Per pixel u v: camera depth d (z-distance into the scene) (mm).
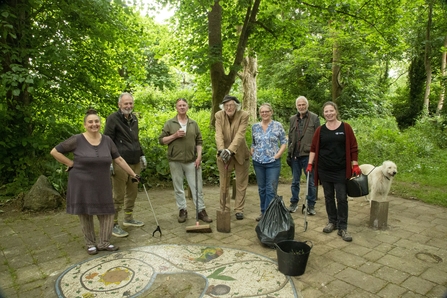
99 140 3109
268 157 3959
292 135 4566
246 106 12953
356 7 9062
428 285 2592
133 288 2545
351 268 2887
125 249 3320
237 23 8570
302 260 2680
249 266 2908
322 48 15562
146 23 8688
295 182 4609
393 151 9047
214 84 8484
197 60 7820
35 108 5656
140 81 8359
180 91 19141
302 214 4543
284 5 8805
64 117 6238
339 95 16250
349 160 3473
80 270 2859
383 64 20281
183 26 9242
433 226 4051
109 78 7020
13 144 5277
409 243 3477
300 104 4422
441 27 15992
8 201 4938
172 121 4035
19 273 2826
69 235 3742
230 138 4055
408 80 20500
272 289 2514
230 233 3779
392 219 4336
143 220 4281
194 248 3332
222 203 4180
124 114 3588
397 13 9508
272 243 3250
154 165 6539
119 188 3633
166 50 9938
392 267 2908
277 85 18406
